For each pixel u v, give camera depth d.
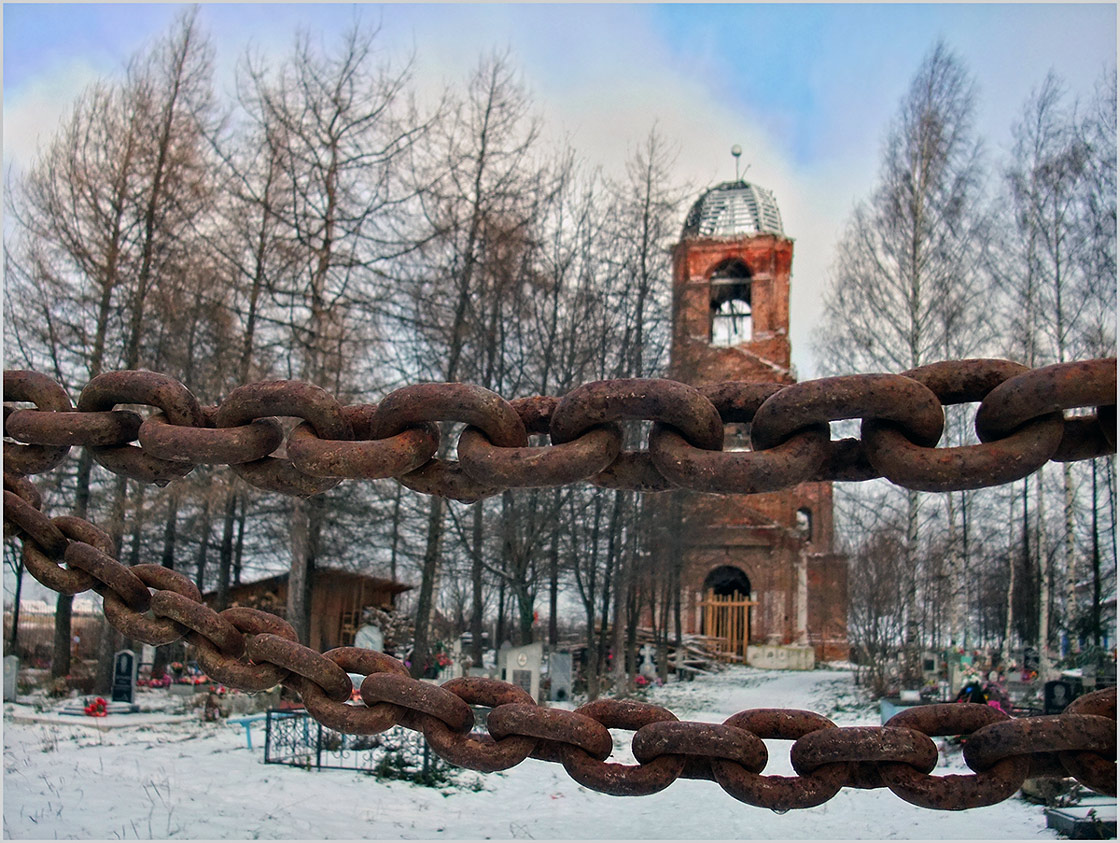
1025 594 28.19
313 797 9.32
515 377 20.98
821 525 42.03
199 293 18.45
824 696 23.38
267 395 1.83
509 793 9.91
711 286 36.59
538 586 23.52
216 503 19.03
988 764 1.63
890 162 23.02
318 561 24.03
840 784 1.67
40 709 15.95
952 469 1.53
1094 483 25.00
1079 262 20.91
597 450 1.64
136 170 20.05
